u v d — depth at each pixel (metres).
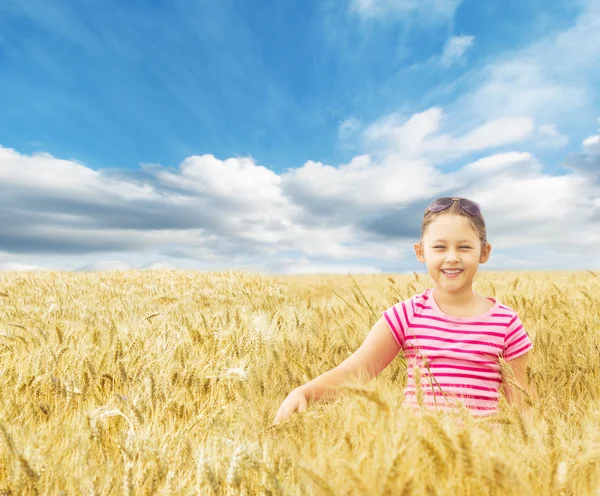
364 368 2.42
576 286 6.56
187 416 2.33
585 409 2.27
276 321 4.53
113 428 2.13
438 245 2.29
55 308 5.74
